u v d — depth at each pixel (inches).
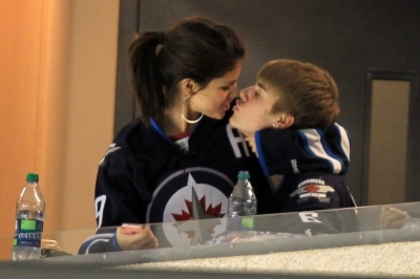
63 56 462.9
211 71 271.7
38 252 182.2
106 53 464.4
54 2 463.2
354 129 462.0
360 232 149.4
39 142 462.0
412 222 161.0
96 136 461.7
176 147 274.7
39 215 307.6
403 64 465.1
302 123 275.9
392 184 461.4
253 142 273.1
